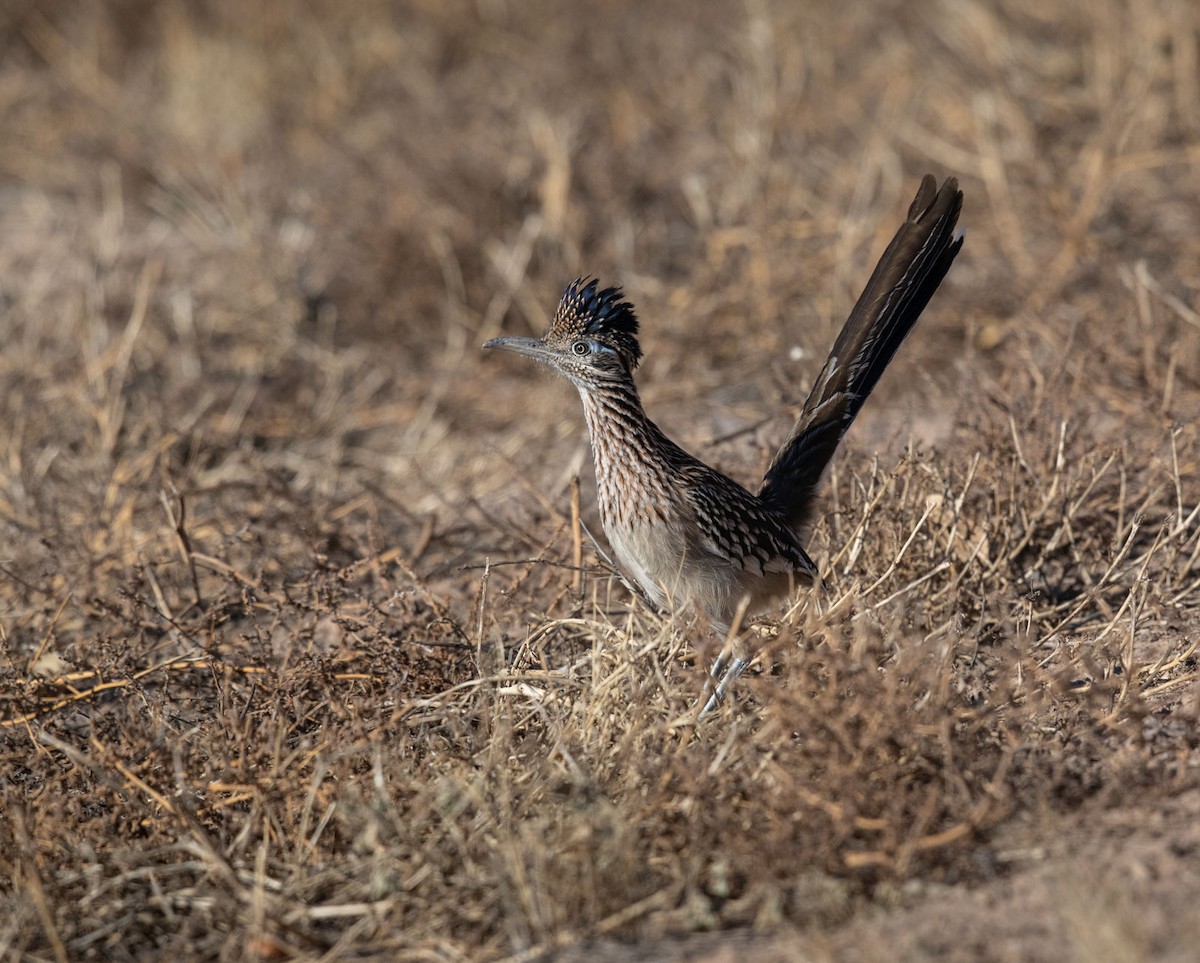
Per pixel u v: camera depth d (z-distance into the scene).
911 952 7.96
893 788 9.27
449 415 18.64
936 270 12.88
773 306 19.09
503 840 9.27
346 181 23.67
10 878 9.86
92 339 19.62
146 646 13.18
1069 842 8.99
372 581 14.39
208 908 9.36
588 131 23.42
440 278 20.97
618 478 11.56
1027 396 14.53
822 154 22.12
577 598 12.48
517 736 10.84
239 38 29.53
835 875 8.86
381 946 8.96
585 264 20.44
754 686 9.90
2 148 28.17
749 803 9.45
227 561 14.55
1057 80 23.02
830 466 13.90
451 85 26.77
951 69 23.45
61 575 14.33
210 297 21.89
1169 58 22.45
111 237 23.42
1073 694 10.23
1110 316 16.45
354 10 29.62
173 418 18.22
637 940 8.62
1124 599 12.58
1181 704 10.68
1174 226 19.53
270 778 10.19
